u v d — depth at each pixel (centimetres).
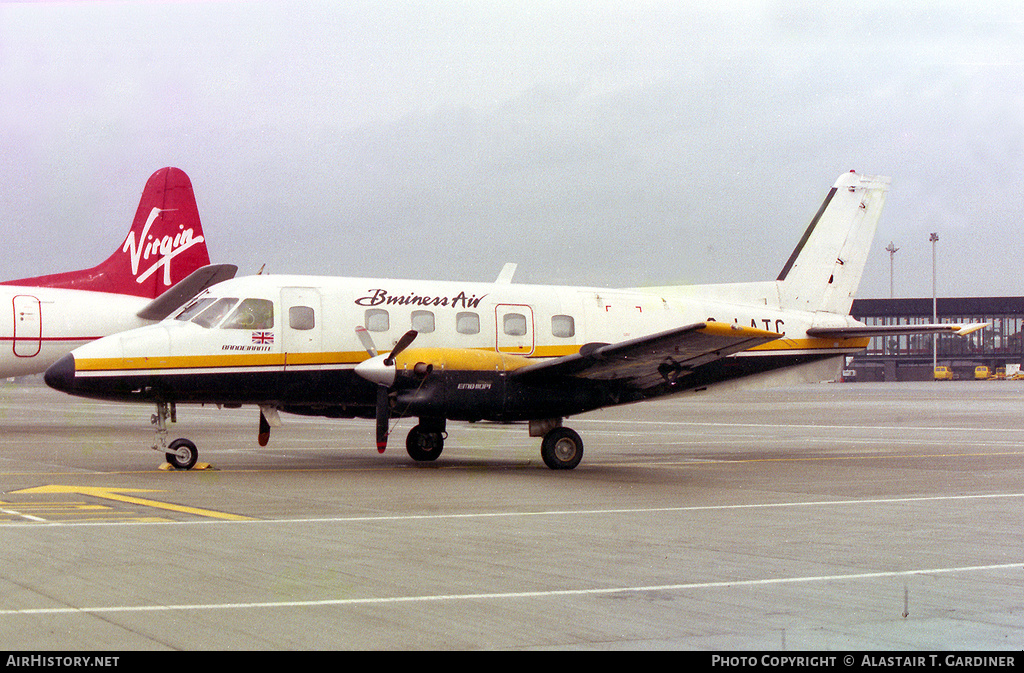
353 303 1705
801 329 2028
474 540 896
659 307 1941
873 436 2573
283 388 1656
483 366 1571
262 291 1656
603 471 1612
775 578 736
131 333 1590
